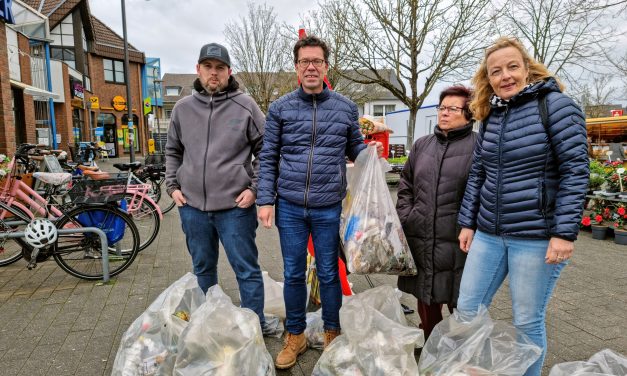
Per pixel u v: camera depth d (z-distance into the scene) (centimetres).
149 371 209
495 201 200
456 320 213
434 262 248
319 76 242
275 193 261
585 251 552
